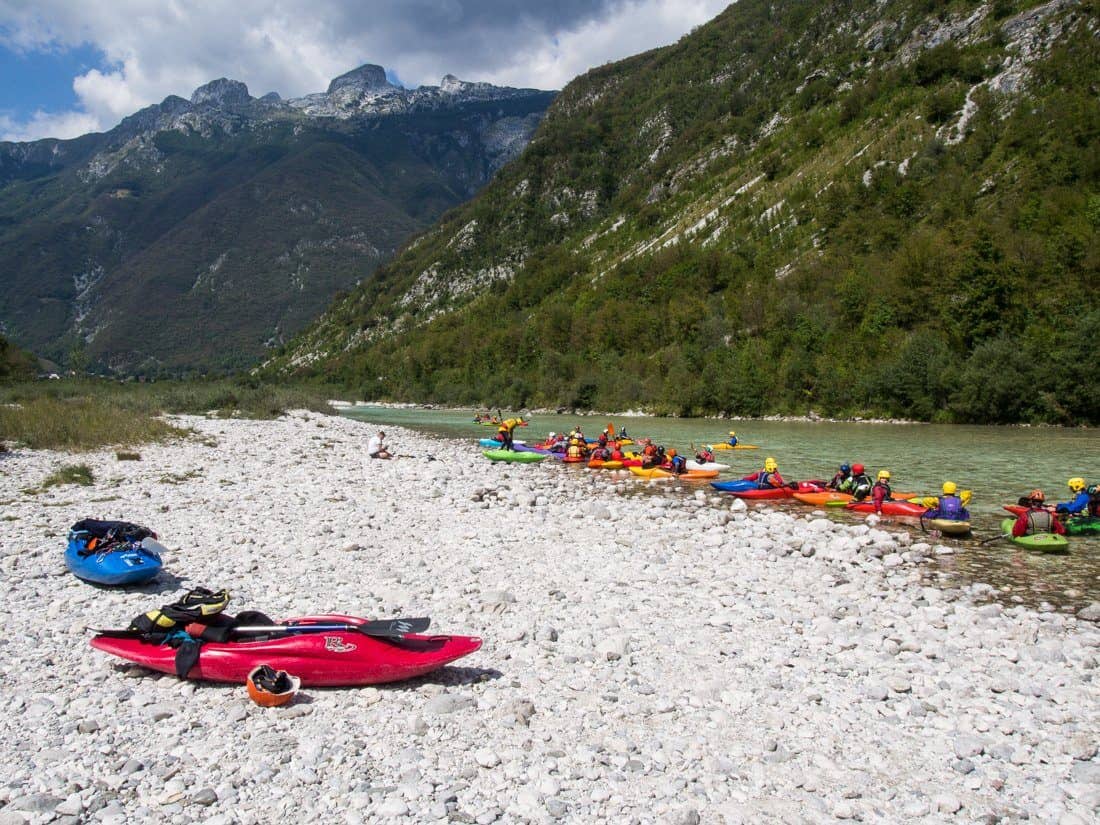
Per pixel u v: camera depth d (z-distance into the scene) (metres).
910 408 56.34
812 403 63.69
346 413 85.06
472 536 15.85
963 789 6.14
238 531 15.73
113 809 5.40
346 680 7.81
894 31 129.62
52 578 11.69
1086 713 7.57
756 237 100.19
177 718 6.99
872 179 90.75
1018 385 50.09
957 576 13.44
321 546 14.57
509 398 93.75
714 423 60.00
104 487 20.44
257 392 66.06
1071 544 15.96
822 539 16.25
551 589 11.84
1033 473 26.55
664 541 15.73
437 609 10.68
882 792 6.07
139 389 77.12
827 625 10.09
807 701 7.79
